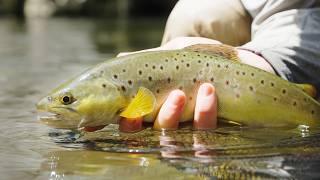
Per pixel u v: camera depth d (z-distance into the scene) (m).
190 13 0.64
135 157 0.41
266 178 0.36
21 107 0.67
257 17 0.61
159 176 0.36
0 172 0.38
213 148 0.44
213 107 0.49
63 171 0.38
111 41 1.85
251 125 0.51
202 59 0.51
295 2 0.60
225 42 0.64
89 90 0.50
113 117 0.50
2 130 0.53
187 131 0.49
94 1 4.29
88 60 1.26
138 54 0.51
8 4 4.32
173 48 0.56
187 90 0.50
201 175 0.37
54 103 0.50
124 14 4.33
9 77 0.98
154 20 3.58
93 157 0.42
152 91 0.50
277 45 0.56
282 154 0.42
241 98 0.50
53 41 1.88
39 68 1.12
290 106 0.51
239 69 0.51
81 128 0.51
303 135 0.48
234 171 0.37
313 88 0.53
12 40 1.95
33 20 3.66
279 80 0.52
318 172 0.37
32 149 0.45
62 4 4.28
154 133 0.49
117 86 0.50
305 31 0.57
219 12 0.64
